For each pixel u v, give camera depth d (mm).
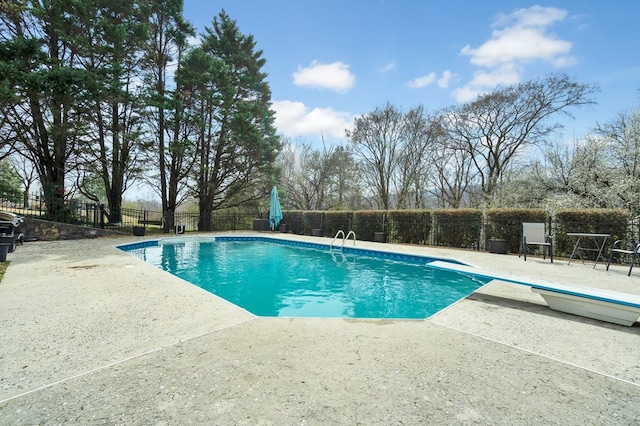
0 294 4676
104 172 16500
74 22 12406
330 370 2436
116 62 13531
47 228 12383
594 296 3711
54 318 3629
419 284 7000
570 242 9203
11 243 8922
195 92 18453
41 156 13930
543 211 9836
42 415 1850
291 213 19031
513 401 2055
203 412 1888
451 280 7332
